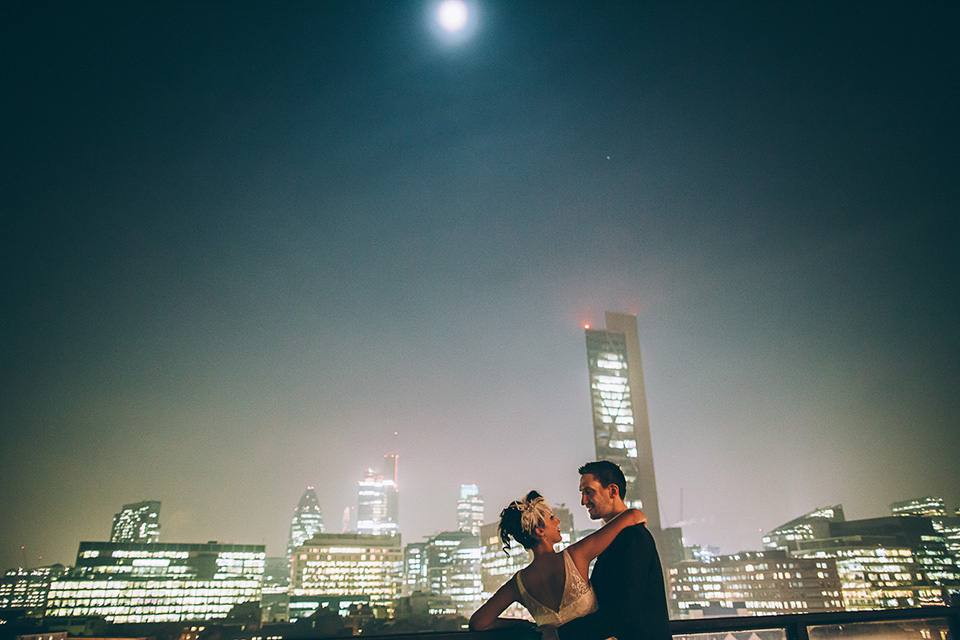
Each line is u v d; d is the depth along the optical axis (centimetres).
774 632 525
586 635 378
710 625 499
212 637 17800
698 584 19950
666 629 379
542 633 407
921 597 18375
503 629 413
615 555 394
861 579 19475
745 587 18725
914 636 567
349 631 18588
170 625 18000
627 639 366
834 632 547
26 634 16438
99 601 19825
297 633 18100
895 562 19762
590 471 460
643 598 375
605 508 450
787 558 18138
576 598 379
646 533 405
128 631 17462
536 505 417
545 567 397
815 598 17462
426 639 385
